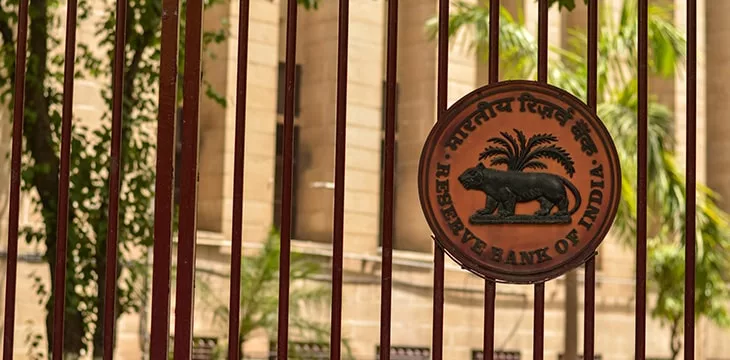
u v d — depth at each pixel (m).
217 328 19.80
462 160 4.83
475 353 23.95
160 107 4.98
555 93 4.84
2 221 16.64
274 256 17.33
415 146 23.28
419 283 23.16
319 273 21.47
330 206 21.97
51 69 14.61
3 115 16.61
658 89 26.73
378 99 22.89
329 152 22.09
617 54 16.77
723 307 18.77
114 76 5.04
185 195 4.95
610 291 26.22
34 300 16.78
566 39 24.61
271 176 21.38
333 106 22.20
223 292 20.30
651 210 19.00
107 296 4.93
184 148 4.96
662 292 19.52
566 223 4.77
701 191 18.11
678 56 16.62
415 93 23.36
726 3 27.33
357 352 22.16
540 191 4.78
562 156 4.80
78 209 11.44
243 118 4.95
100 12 16.72
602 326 26.14
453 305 23.61
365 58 22.70
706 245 17.81
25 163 11.41
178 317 4.89
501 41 16.06
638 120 4.97
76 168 11.39
